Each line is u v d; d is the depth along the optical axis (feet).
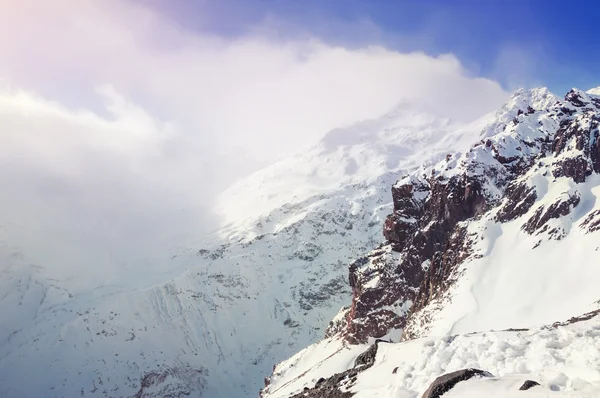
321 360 580.30
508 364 120.16
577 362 107.14
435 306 462.19
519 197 506.48
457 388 100.32
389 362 164.55
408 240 633.20
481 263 463.42
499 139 619.26
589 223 421.59
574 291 361.51
